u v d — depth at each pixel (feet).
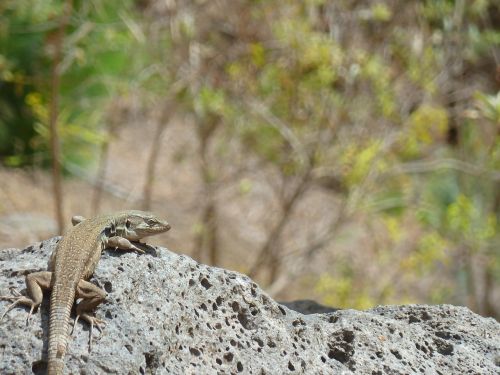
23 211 59.06
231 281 21.22
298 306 27.12
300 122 48.42
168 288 19.98
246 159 56.75
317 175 49.49
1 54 55.83
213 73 48.44
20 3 50.57
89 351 18.06
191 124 66.49
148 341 18.66
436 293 56.34
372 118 48.62
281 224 50.01
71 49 50.75
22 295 18.93
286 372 20.26
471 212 51.85
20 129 63.62
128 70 52.54
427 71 49.19
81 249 19.36
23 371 17.63
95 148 66.95
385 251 56.70
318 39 45.78
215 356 19.90
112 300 19.04
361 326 22.22
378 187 51.08
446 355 22.76
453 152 58.29
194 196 63.00
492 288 59.31
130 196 61.31
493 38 50.90
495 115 39.47
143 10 53.93
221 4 48.88
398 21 49.67
